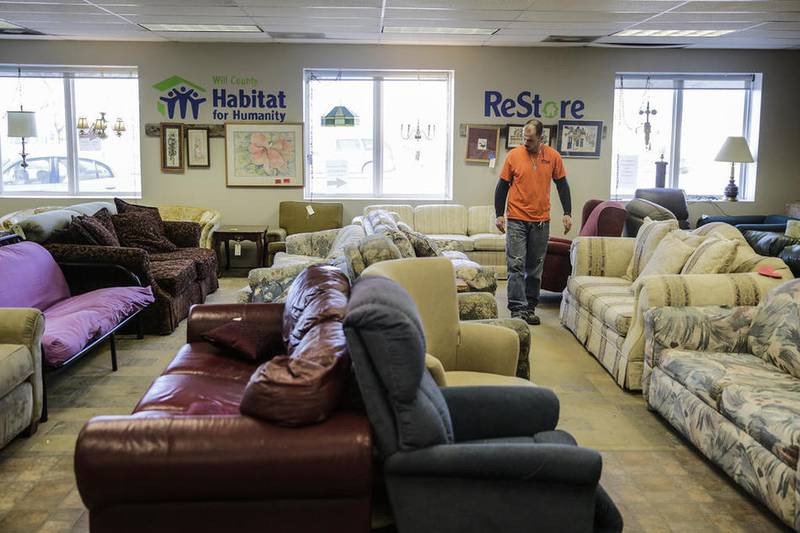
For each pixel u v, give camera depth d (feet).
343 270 11.05
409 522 5.82
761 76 26.02
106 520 5.62
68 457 9.48
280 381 5.74
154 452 5.49
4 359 9.25
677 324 10.55
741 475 8.10
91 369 13.46
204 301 19.84
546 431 7.25
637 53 25.58
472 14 19.65
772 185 26.61
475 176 25.99
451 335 9.23
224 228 24.31
